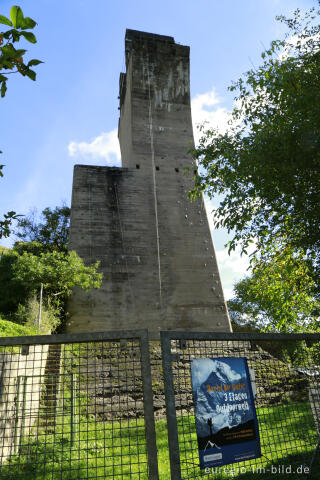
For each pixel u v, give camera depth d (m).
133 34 31.41
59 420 6.58
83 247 24.34
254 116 7.14
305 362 4.77
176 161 29.00
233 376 3.97
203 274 25.83
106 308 22.98
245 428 3.86
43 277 18.02
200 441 3.58
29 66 3.02
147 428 3.33
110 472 5.30
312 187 5.72
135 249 25.22
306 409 4.75
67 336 3.54
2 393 5.73
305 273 7.30
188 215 27.48
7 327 11.85
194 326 24.11
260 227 6.75
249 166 6.34
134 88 29.97
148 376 3.47
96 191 26.25
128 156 30.50
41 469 4.75
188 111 31.06
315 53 6.43
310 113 5.58
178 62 31.19
